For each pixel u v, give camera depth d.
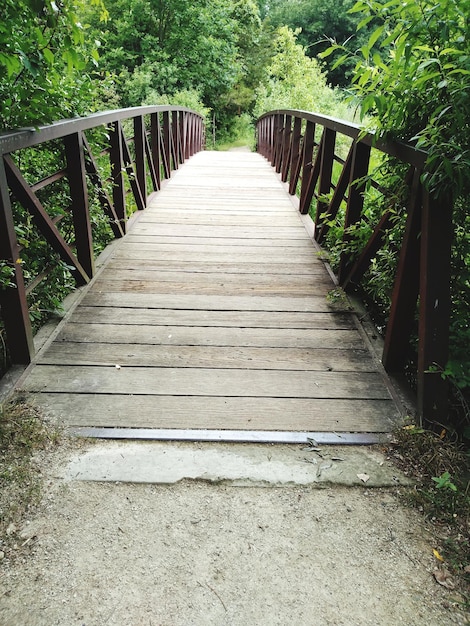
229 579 1.35
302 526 1.53
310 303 3.06
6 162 2.17
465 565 1.41
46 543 1.44
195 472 1.73
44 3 1.86
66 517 1.53
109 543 1.45
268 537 1.49
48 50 2.08
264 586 1.33
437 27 1.64
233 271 3.53
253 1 22.25
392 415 2.06
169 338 2.62
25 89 2.33
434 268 1.88
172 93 16.56
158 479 1.69
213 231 4.44
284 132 6.79
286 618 1.25
